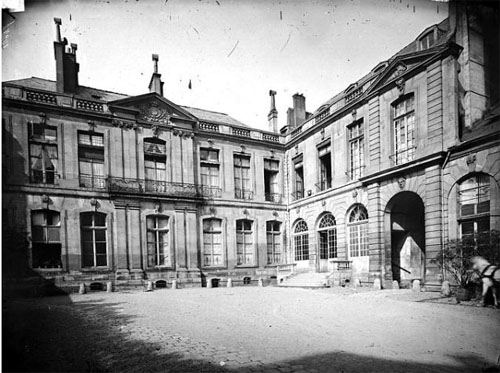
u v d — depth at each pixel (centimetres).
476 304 918
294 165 2342
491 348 539
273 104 2541
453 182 1185
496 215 1046
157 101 1962
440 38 1373
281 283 1908
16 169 1573
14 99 1590
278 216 2291
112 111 1828
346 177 1777
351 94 1773
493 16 1096
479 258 874
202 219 2036
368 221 1556
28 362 455
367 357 497
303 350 534
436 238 1217
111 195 1758
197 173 2072
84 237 1709
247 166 2288
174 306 1044
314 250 2019
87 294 1510
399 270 1589
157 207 1884
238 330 682
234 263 2094
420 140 1323
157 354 513
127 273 1742
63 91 1762
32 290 1491
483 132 1104
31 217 1593
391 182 1453
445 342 575
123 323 761
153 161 1959
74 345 560
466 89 1227
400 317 781
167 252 1902
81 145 1759
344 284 1612
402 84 1416
